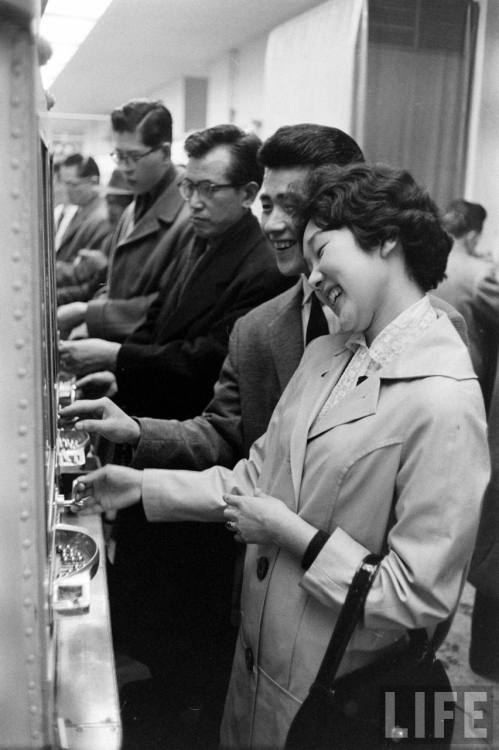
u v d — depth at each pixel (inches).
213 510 48.0
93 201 118.0
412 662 39.4
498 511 74.8
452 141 105.0
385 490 37.3
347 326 38.7
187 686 70.4
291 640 40.4
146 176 87.3
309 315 53.5
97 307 89.9
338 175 37.8
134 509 72.7
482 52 101.4
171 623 72.7
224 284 68.8
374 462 37.2
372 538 38.2
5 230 27.7
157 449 55.3
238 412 57.2
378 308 38.9
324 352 43.9
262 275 66.6
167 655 72.1
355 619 36.3
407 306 38.8
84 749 33.4
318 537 38.1
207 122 102.3
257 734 42.2
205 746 63.9
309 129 49.7
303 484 40.2
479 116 104.4
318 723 37.7
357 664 39.1
